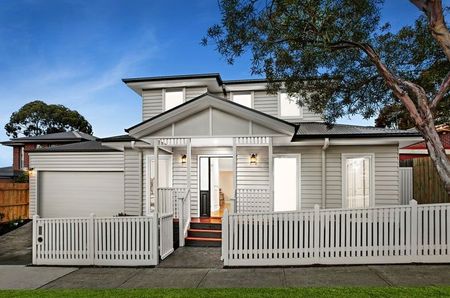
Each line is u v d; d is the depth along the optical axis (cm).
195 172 1277
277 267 712
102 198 1494
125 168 1386
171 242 906
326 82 885
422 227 700
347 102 909
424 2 561
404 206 704
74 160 1516
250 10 691
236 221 739
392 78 624
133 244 786
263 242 736
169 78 1320
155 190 1016
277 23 677
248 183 1252
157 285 611
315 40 679
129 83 1353
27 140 2184
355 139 1121
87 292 559
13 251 999
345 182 1209
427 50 836
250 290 542
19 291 580
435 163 569
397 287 540
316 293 514
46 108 3812
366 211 713
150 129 993
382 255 703
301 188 1234
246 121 959
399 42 866
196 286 595
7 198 1427
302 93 903
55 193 1530
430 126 578
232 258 735
